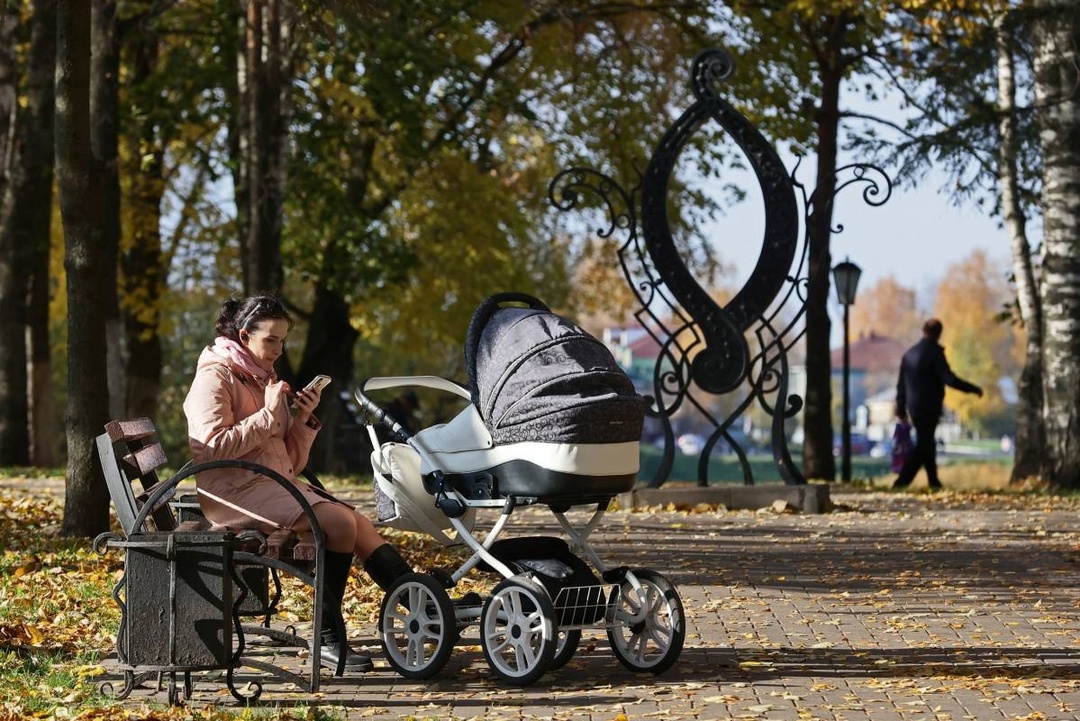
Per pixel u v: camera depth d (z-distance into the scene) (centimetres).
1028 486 3853
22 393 4447
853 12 4194
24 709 1128
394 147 4844
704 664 1370
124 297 5350
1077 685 1262
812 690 1247
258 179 3859
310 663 1359
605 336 14650
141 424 1301
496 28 4956
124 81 5112
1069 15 3712
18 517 2567
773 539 2423
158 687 1183
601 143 5259
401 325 5900
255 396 1313
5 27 4016
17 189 4341
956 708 1175
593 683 1280
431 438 1362
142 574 1163
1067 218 3725
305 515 1275
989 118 4034
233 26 4366
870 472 9212
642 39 5034
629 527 2595
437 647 1286
